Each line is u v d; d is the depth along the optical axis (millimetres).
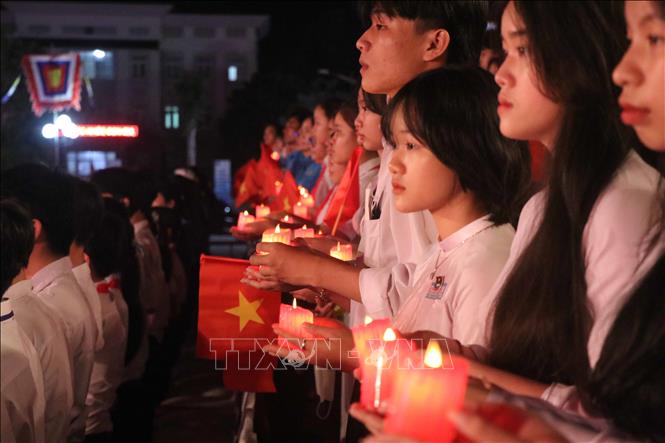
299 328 2348
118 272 4695
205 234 11805
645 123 1538
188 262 9883
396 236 2900
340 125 4703
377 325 1922
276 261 2629
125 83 45531
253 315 2986
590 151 1765
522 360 1853
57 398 2930
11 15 44750
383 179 3066
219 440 6242
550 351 1828
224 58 47281
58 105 18234
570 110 1771
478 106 2229
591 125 1771
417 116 2238
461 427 1285
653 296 1607
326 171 6121
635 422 1587
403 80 2818
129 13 45500
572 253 1768
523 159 2295
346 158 4734
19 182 3320
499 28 1894
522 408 1511
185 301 9164
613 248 1675
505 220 2303
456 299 2250
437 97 2232
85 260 4008
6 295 2777
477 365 1816
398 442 1359
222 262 2986
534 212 1957
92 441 4395
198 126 45312
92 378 4402
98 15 45312
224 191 43688
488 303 2055
